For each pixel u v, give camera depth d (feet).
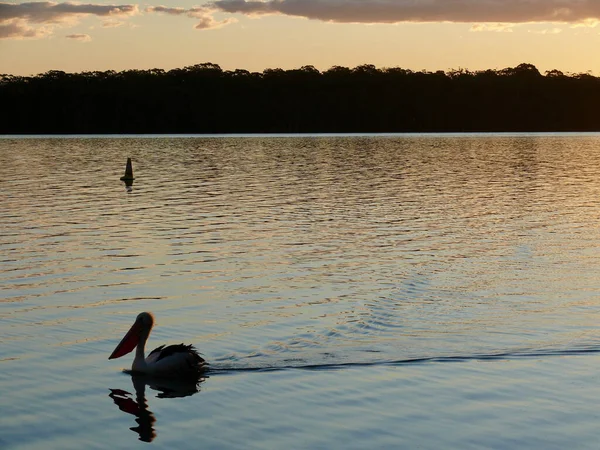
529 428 37.37
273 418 38.70
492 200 127.95
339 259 76.02
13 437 36.55
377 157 255.91
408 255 78.13
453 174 185.98
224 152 283.38
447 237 89.15
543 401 40.60
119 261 75.05
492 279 67.41
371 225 98.43
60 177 173.78
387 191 142.92
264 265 73.31
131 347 45.80
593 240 86.99
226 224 99.25
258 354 48.16
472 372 44.86
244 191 142.31
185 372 44.47
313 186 152.66
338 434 36.81
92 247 82.43
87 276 68.59
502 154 276.00
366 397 41.24
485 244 84.43
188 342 50.47
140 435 36.81
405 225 98.53
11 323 54.13
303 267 72.38
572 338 50.96
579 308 58.29
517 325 53.88
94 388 42.70
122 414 39.24
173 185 154.81
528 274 69.51
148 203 122.93
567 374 44.45
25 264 73.41
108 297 61.41
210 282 66.54
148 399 41.16
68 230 94.17
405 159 245.86
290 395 41.63
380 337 51.37
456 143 370.53
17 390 42.22
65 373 44.86
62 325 53.83
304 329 53.06
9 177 173.27
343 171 194.29
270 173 187.42
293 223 100.22
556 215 108.78
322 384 43.14
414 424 37.88
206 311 57.57
